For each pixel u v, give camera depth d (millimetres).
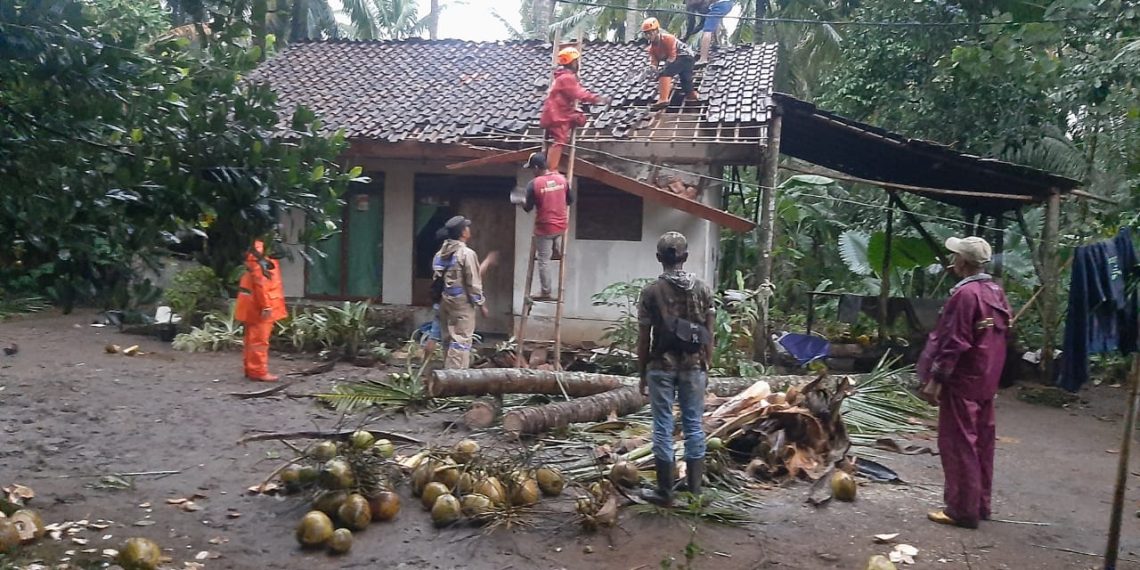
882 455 7391
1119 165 13539
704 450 5680
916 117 15281
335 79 14852
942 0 14078
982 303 5445
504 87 14055
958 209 15445
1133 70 10086
